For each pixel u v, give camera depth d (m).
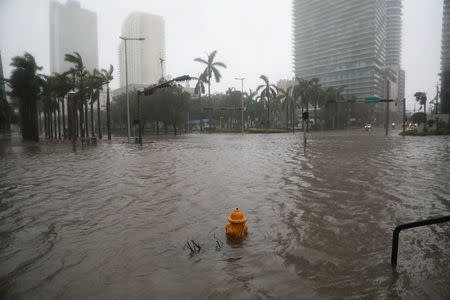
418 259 4.09
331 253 4.30
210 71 68.94
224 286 3.42
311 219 5.89
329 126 96.62
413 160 15.15
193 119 97.88
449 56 141.12
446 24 142.25
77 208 6.90
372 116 141.62
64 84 42.66
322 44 199.62
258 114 93.69
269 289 3.35
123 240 4.89
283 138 43.12
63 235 5.16
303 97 81.12
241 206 6.90
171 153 21.02
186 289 3.36
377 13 177.00
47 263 4.07
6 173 12.51
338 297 3.19
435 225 5.47
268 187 8.92
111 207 6.96
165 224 5.70
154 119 63.84
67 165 15.00
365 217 5.98
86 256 4.29
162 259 4.16
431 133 47.06
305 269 3.83
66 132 55.78
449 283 3.45
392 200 7.28
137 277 3.65
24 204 7.31
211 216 6.18
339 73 187.75
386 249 4.43
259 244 4.67
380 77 187.75
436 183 9.31
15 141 44.44
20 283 3.54
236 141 36.72
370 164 13.76
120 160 16.92
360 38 178.12
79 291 3.35
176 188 8.97
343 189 8.55
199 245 4.66
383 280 3.54
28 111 45.16
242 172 11.86
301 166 13.32
